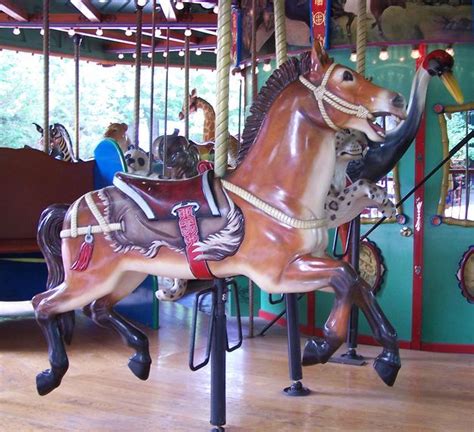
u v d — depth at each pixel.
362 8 4.27
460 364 4.59
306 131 2.91
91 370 4.29
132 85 15.24
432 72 4.35
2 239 5.51
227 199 2.94
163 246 2.98
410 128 4.43
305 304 5.41
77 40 8.62
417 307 5.03
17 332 5.48
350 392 3.87
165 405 3.59
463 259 4.95
